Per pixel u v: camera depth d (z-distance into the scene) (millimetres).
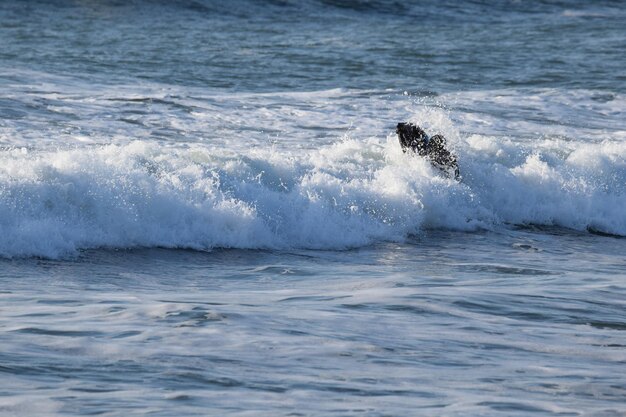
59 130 57906
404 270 36438
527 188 50625
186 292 30219
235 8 144125
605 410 16781
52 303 26391
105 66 92500
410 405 16594
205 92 79938
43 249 34938
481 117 72000
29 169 37969
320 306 26562
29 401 15797
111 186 38531
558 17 161000
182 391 16969
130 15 133875
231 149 54594
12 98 66438
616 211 51031
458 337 23250
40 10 131750
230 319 23797
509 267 37750
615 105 79812
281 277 34156
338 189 44500
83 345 20422
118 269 34125
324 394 17234
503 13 160875
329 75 94250
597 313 27312
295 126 64062
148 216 38469
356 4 152625
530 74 98312
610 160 54125
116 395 16469
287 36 125625
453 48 118625
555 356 21734
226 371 18672
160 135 58781
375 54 110750
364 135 62062
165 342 21016
